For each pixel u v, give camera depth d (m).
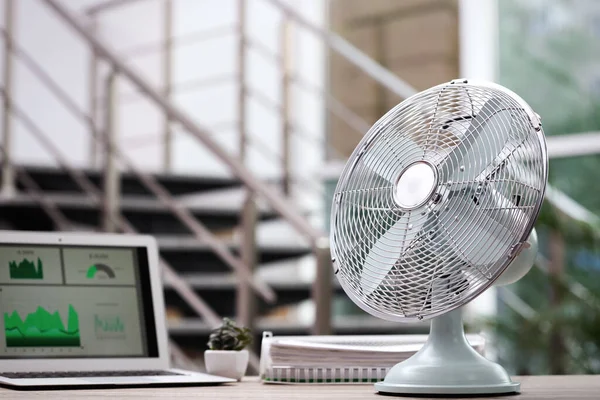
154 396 1.12
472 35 5.02
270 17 5.61
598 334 3.55
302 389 1.28
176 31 5.65
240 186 4.72
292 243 4.61
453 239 1.13
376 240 1.27
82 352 1.48
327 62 5.61
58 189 4.45
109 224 3.63
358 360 1.39
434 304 1.13
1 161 4.32
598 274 4.14
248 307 2.84
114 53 3.56
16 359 1.43
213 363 1.47
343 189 1.31
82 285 1.52
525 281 4.11
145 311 1.55
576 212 3.67
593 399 1.07
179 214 3.63
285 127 4.53
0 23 4.91
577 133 4.61
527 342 3.68
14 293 1.46
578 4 4.64
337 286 4.32
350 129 5.44
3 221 4.14
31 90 5.20
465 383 1.12
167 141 5.26
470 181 1.14
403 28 5.35
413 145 1.23
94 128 3.86
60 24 5.34
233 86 5.60
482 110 1.19
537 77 4.79
